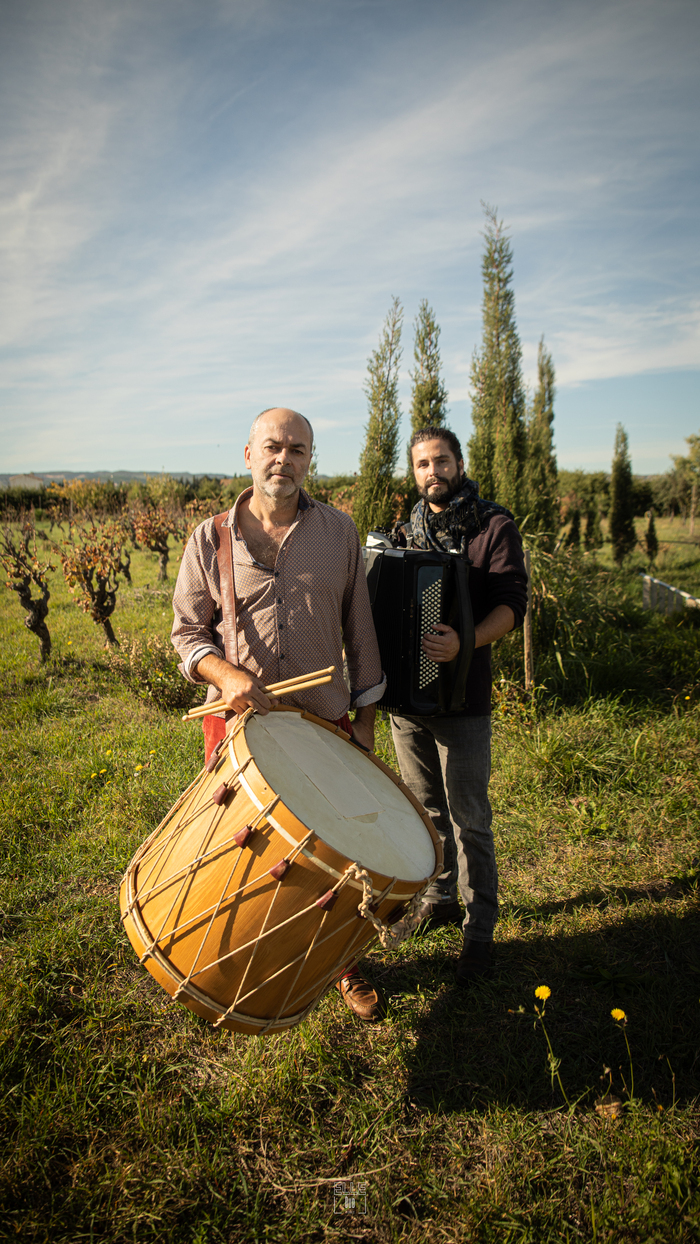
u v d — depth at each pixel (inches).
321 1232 60.2
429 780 102.2
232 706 70.1
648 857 123.0
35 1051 78.9
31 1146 65.6
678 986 89.4
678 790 145.9
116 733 180.7
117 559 289.4
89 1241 58.1
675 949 97.0
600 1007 86.6
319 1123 70.4
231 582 77.4
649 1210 60.2
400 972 94.3
